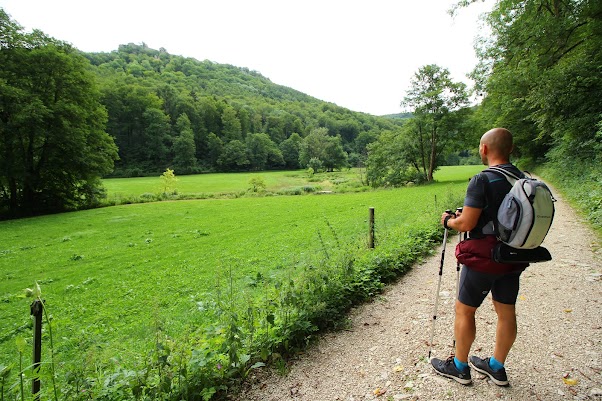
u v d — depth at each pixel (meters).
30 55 35.16
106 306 10.29
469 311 3.01
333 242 14.56
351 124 165.00
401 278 6.72
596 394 2.94
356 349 4.07
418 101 49.94
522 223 2.43
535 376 3.24
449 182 48.56
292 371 3.71
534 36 16.84
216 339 3.62
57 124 36.66
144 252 17.97
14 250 19.59
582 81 15.30
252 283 10.10
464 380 3.16
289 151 136.38
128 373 3.18
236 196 53.72
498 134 2.88
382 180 57.66
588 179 14.91
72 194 40.00
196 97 143.75
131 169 98.81
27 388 3.57
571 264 6.55
